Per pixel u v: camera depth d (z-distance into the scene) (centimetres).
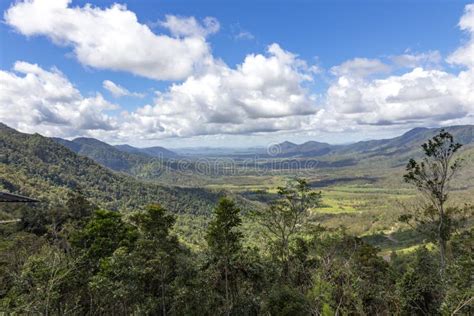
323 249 2603
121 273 2314
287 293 2411
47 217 4628
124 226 3362
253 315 2895
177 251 2942
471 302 1642
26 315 1658
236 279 2989
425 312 2200
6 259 2486
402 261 4306
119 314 2619
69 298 2314
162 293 2550
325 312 1825
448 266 2214
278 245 3122
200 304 2683
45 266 1880
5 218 4519
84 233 2997
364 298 2300
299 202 3048
